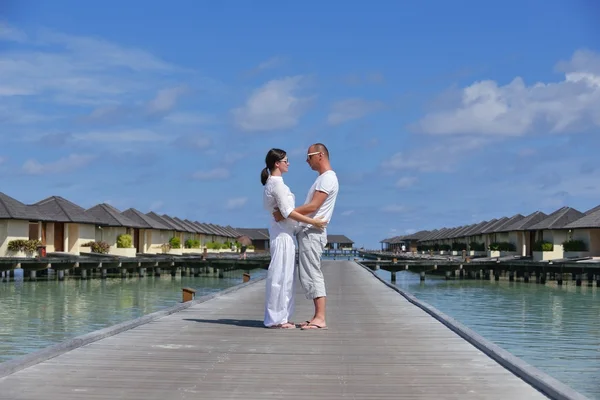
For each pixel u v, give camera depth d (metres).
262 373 4.83
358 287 15.93
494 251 46.78
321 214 7.16
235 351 5.71
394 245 115.31
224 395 4.18
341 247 127.62
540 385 4.37
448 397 4.18
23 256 31.12
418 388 4.41
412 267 36.28
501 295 25.30
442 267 36.56
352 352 5.72
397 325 7.68
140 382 4.51
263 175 7.38
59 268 29.39
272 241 7.40
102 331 6.50
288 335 6.72
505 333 13.09
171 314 8.76
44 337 11.95
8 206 31.27
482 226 57.88
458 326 7.15
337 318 8.51
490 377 4.76
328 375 4.78
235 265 39.00
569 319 15.90
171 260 38.06
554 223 37.56
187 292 11.03
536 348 11.05
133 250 41.56
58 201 36.81
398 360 5.37
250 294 12.60
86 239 37.97
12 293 23.08
